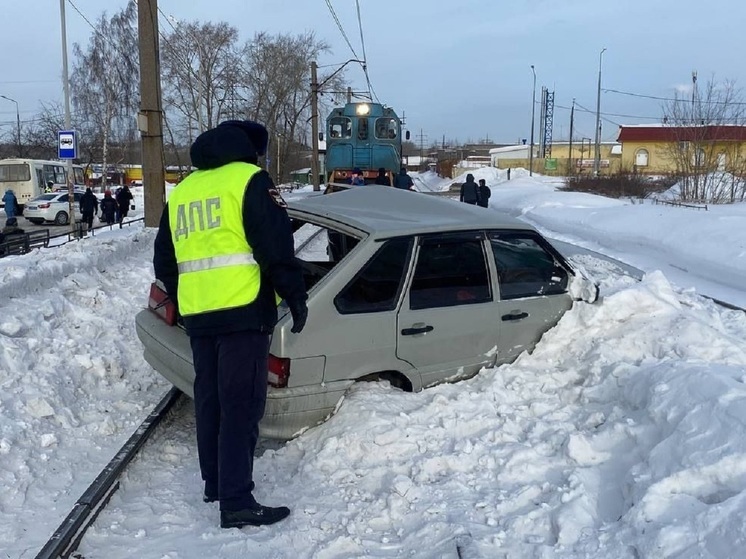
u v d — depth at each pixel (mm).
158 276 3822
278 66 57906
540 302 5004
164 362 4609
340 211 4773
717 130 24859
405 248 4445
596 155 47500
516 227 4996
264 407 3619
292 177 78250
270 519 3510
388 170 24141
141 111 12984
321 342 4113
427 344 4500
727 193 24906
